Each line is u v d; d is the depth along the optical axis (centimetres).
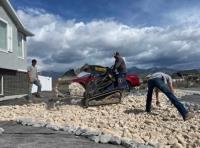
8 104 1655
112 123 1078
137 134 946
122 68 1491
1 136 830
